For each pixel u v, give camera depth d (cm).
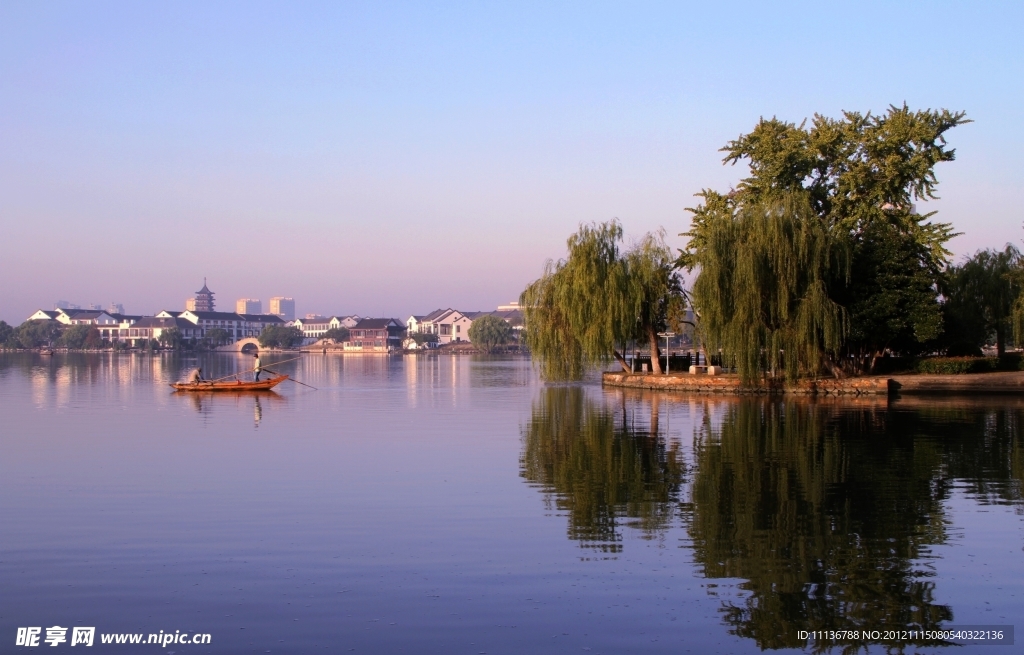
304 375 9950
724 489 2394
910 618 1429
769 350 5484
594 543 1833
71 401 5612
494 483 2488
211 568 1669
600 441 3400
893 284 5809
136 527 1967
